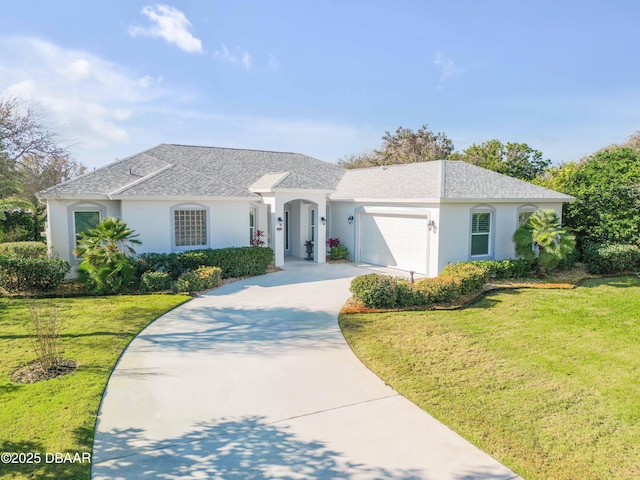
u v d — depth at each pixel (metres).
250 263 17.72
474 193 17.48
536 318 11.55
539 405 6.74
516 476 5.05
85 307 12.48
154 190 17.02
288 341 9.84
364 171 25.55
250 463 5.28
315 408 6.70
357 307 12.57
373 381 7.71
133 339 9.88
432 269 17.14
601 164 20.20
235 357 8.83
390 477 5.04
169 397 7.02
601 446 5.63
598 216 19.55
